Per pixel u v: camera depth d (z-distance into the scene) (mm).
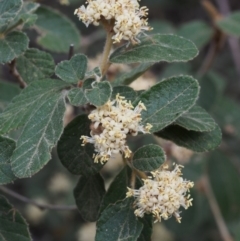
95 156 260
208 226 592
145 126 263
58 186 646
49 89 267
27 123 257
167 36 279
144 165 261
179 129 281
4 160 256
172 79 269
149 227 268
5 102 360
